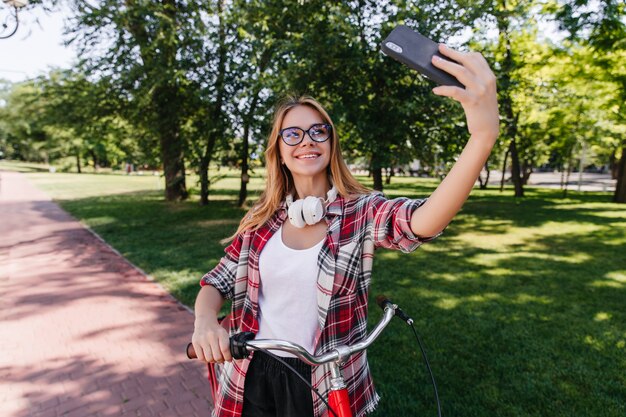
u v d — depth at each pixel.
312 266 1.43
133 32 12.32
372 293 5.43
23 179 35.47
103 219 12.99
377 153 8.91
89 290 6.02
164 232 10.40
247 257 1.55
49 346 4.22
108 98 13.65
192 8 11.84
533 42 14.41
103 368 3.77
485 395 3.02
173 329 4.61
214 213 13.56
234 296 1.56
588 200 18.08
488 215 13.16
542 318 4.48
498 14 8.95
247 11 10.45
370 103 8.94
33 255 8.38
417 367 3.45
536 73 14.70
